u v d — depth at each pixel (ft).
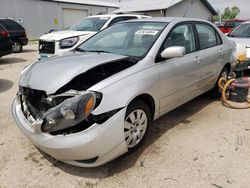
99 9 87.97
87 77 8.96
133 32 12.21
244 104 15.48
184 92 12.57
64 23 79.87
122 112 8.64
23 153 10.34
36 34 73.26
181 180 8.70
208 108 15.06
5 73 25.30
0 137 11.62
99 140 8.09
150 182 8.63
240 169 9.21
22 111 9.96
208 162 9.62
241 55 18.13
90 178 8.84
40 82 9.04
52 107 8.52
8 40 28.71
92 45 12.83
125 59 10.25
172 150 10.44
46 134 8.32
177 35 12.17
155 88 10.30
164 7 76.23
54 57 11.28
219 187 8.35
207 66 14.08
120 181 8.68
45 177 8.92
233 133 11.85
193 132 11.98
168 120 13.33
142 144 10.57
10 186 8.50
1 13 65.05
